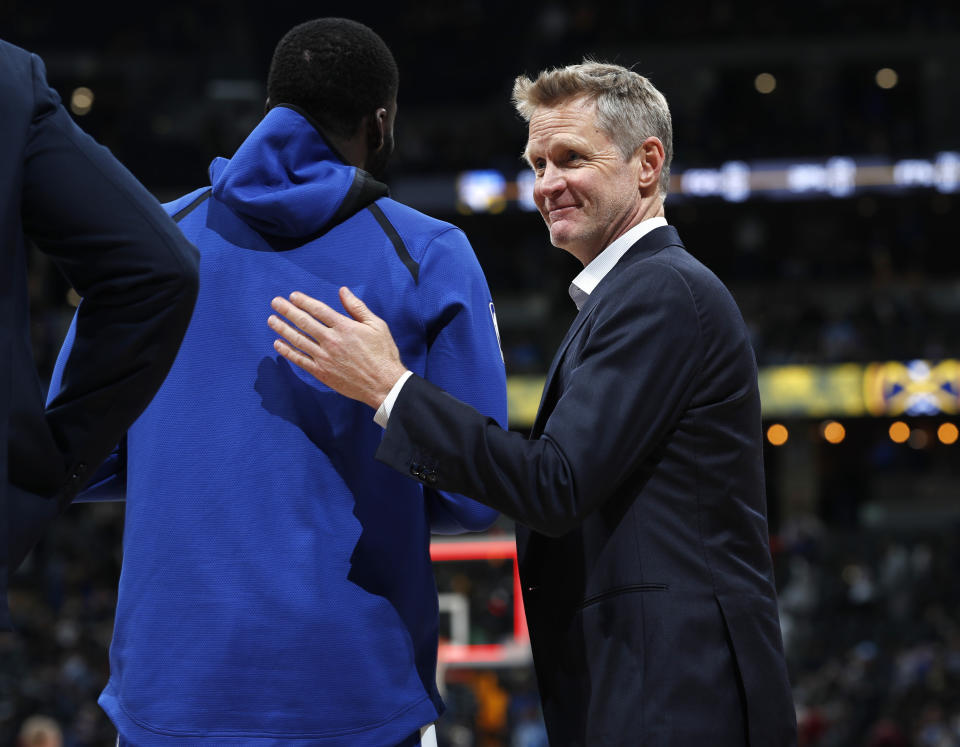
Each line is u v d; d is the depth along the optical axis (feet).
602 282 19.31
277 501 16.96
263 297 17.54
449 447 16.75
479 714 92.43
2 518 13.34
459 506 18.43
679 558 17.57
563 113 19.53
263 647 16.51
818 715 113.50
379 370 16.87
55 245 14.23
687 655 17.11
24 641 141.38
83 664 131.75
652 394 17.33
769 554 18.58
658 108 19.94
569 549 18.20
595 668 17.47
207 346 17.49
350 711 16.67
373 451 17.57
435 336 18.03
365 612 16.99
